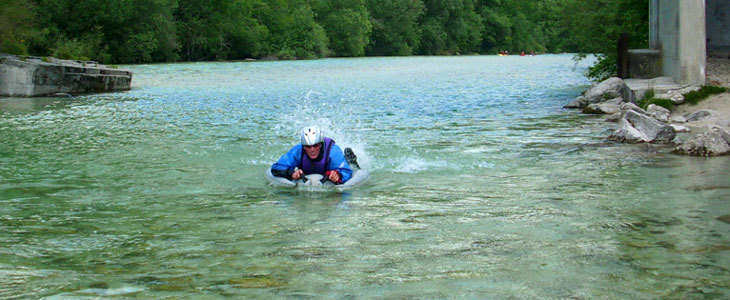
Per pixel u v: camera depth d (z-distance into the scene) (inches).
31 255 206.5
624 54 710.5
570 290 170.7
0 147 438.6
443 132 497.0
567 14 933.8
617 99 639.8
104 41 2028.8
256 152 415.8
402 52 3563.0
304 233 229.0
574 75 1348.4
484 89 964.6
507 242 214.4
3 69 901.8
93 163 377.4
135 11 2060.8
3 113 675.4
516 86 1021.2
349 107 717.9
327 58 2915.8
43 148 435.2
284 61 2422.5
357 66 1914.4
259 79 1270.9
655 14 717.3
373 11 3496.6
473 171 342.6
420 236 223.3
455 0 3914.9
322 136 319.0
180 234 229.5
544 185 304.0
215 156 400.5
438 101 775.1
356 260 198.1
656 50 700.7
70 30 1937.7
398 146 428.8
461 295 168.4
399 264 193.9
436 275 183.8
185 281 181.0
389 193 294.2
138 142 460.4
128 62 2097.7
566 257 197.6
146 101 815.7
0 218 254.5
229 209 267.0
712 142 381.4
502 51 4047.7
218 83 1155.9
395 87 1026.7
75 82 945.5
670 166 345.1
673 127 432.5
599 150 402.6
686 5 590.6
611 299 164.1
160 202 281.0
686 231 222.5
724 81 612.1
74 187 313.1
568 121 553.0
